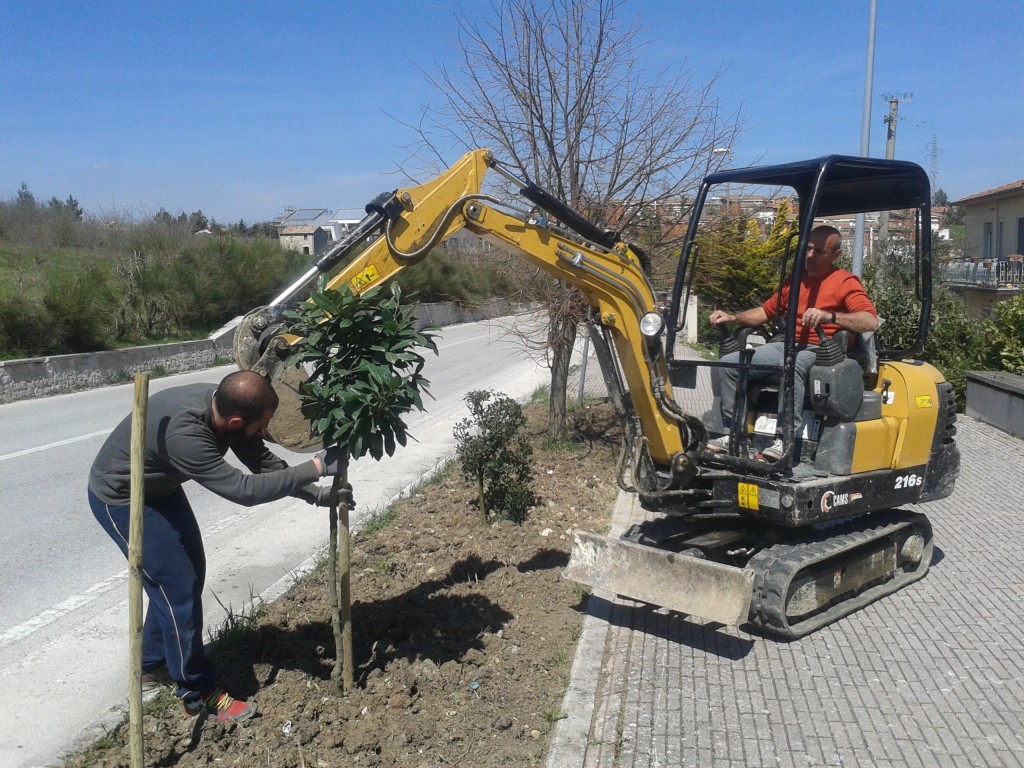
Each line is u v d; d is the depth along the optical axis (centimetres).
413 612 531
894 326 1428
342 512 410
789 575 509
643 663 493
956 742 412
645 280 550
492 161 504
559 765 383
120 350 1800
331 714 408
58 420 1303
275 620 514
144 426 336
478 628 518
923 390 596
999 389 1254
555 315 987
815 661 499
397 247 478
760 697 455
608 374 563
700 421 542
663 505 563
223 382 378
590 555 541
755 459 541
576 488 867
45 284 1875
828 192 612
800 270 509
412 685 436
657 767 390
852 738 415
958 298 1711
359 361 389
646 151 966
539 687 456
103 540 711
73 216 3036
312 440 425
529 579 607
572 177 965
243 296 2481
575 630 531
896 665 494
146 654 431
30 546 694
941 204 4247
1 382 1486
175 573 389
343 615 423
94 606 570
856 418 557
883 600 600
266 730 395
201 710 407
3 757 385
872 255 1970
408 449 1100
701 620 554
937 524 780
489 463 722
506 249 532
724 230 980
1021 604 588
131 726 335
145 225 2527
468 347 2703
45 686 455
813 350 552
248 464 427
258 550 688
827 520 531
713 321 623
